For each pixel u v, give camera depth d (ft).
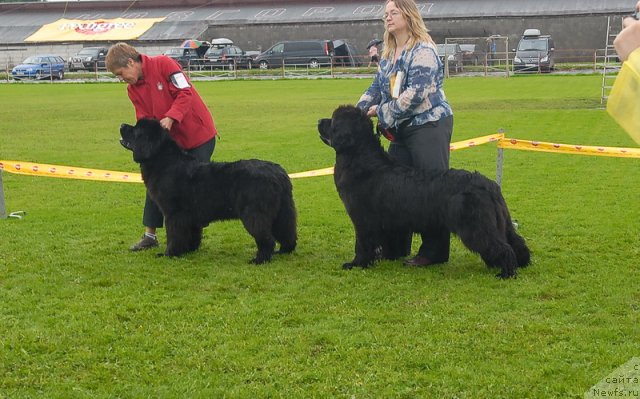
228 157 43.73
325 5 199.00
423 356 14.02
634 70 5.85
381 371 13.41
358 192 20.15
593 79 113.50
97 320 16.21
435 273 19.95
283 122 63.26
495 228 18.81
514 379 12.98
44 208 29.89
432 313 16.52
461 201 18.63
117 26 192.85
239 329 15.66
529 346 14.46
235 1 205.36
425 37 20.24
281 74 142.20
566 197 30.83
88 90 113.09
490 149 44.91
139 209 29.86
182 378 13.25
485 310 16.67
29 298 17.81
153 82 22.76
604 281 18.88
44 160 43.34
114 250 23.15
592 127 55.36
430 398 12.42
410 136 20.81
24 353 14.32
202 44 162.40
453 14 177.99
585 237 24.00
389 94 21.06
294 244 22.53
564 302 17.19
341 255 22.48
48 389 12.89
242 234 25.23
